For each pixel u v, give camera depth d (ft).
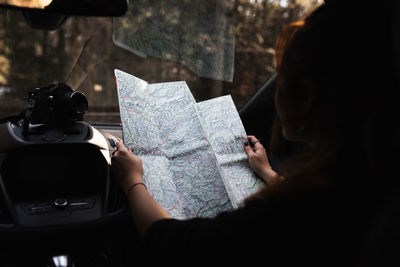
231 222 1.62
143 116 3.24
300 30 1.51
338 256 1.38
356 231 1.34
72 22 8.02
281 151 4.40
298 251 1.44
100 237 2.96
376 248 1.11
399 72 1.10
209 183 3.02
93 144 3.27
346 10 1.36
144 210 2.33
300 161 1.63
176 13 7.98
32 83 8.27
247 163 3.36
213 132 3.45
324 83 1.44
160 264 1.92
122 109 3.14
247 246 1.54
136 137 3.09
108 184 3.16
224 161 3.26
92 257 2.98
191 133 3.29
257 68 8.69
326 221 1.40
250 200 1.66
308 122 1.59
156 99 3.44
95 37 8.14
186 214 2.82
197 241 1.71
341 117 1.41
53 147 3.14
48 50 8.09
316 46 1.43
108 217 2.97
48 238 2.75
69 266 2.82
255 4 8.30
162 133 3.24
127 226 3.08
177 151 3.15
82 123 3.53
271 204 1.54
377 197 1.32
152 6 7.84
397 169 1.29
